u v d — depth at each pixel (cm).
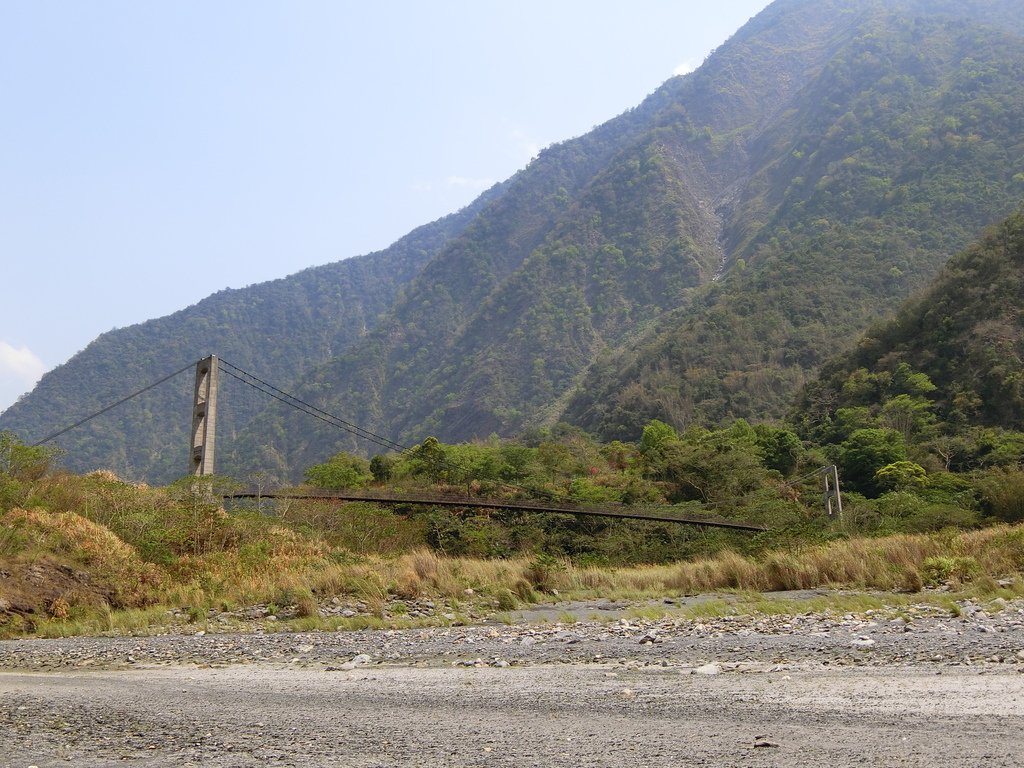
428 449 7525
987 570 2412
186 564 2648
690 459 7300
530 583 2859
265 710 966
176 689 1135
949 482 6850
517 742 757
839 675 989
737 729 759
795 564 2677
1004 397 9200
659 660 1202
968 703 805
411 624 1984
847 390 10638
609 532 5234
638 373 16838
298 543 3200
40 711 998
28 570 2223
